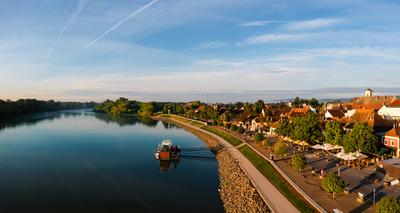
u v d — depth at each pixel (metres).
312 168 70.81
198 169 90.00
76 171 84.62
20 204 59.94
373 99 146.12
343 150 78.25
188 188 71.25
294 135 99.44
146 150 116.62
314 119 99.81
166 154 99.50
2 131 168.12
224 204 60.50
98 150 114.94
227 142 126.56
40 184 72.50
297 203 51.62
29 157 100.62
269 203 52.41
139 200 63.09
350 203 48.91
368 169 69.12
